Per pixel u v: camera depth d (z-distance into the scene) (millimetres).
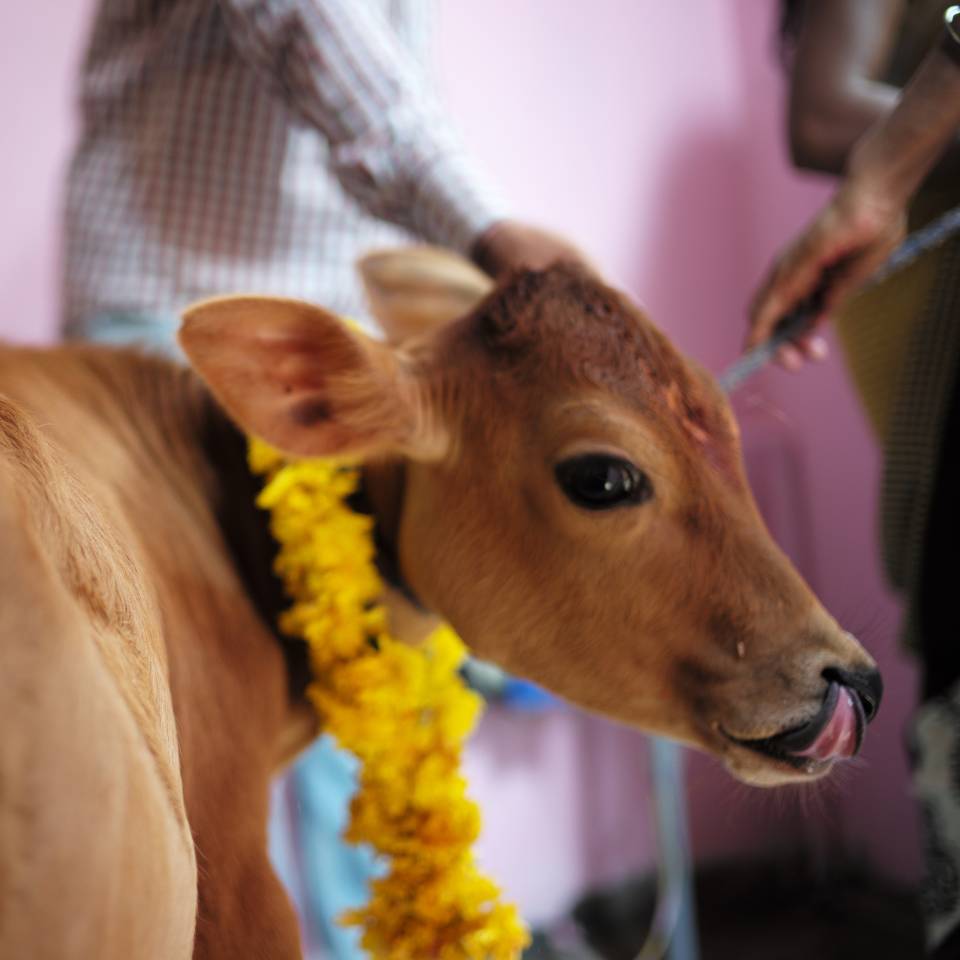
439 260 1454
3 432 625
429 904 1118
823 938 2719
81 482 761
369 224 1644
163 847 583
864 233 1255
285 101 1389
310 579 1133
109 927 528
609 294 1139
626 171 3443
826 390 3334
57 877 507
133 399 1188
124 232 1585
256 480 1216
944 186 1440
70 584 604
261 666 1116
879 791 3006
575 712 3174
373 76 1318
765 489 3342
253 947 948
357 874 2307
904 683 3016
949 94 1161
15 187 2680
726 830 3006
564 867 3121
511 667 1139
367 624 1142
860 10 1498
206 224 1566
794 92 1543
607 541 1065
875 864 3008
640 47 3486
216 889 952
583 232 3369
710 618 1050
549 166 3318
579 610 1087
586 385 1082
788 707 1017
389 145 1319
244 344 1072
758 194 3607
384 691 1119
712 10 3621
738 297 3611
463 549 1124
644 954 2795
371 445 1120
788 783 1062
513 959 1125
